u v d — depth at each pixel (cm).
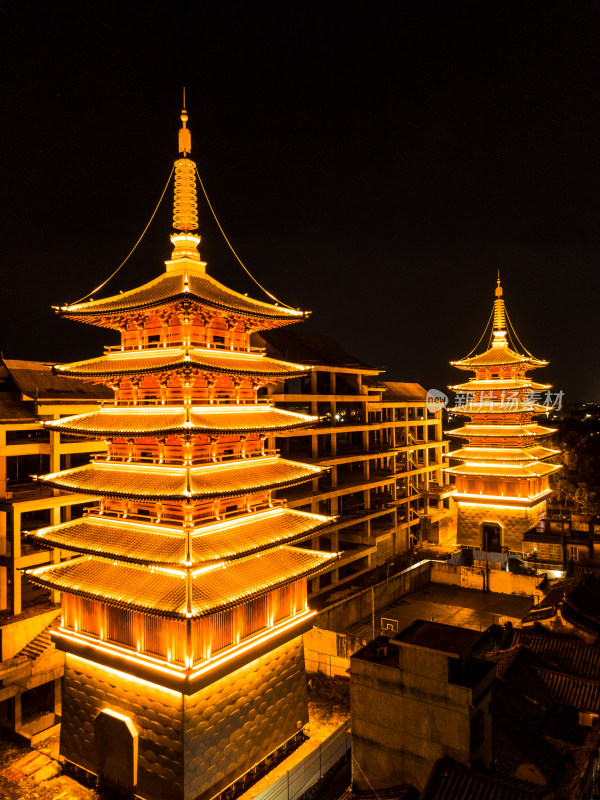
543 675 3759
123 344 3769
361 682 3133
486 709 2962
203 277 3716
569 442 10081
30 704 4331
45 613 4328
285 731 3516
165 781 2931
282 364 3903
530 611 5103
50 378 5100
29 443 4947
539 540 7225
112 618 3250
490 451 8106
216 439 3462
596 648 4028
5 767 3500
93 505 5991
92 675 3322
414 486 9200
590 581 5381
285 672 3538
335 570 6575
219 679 3062
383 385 9625
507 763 2991
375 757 3073
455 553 7700
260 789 3184
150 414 3497
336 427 7325
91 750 3288
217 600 2998
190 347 3412
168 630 2991
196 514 3234
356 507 7688
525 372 8994
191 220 3759
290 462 3950
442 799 2542
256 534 3472
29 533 3647
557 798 2791
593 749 3225
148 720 3031
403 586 6594
